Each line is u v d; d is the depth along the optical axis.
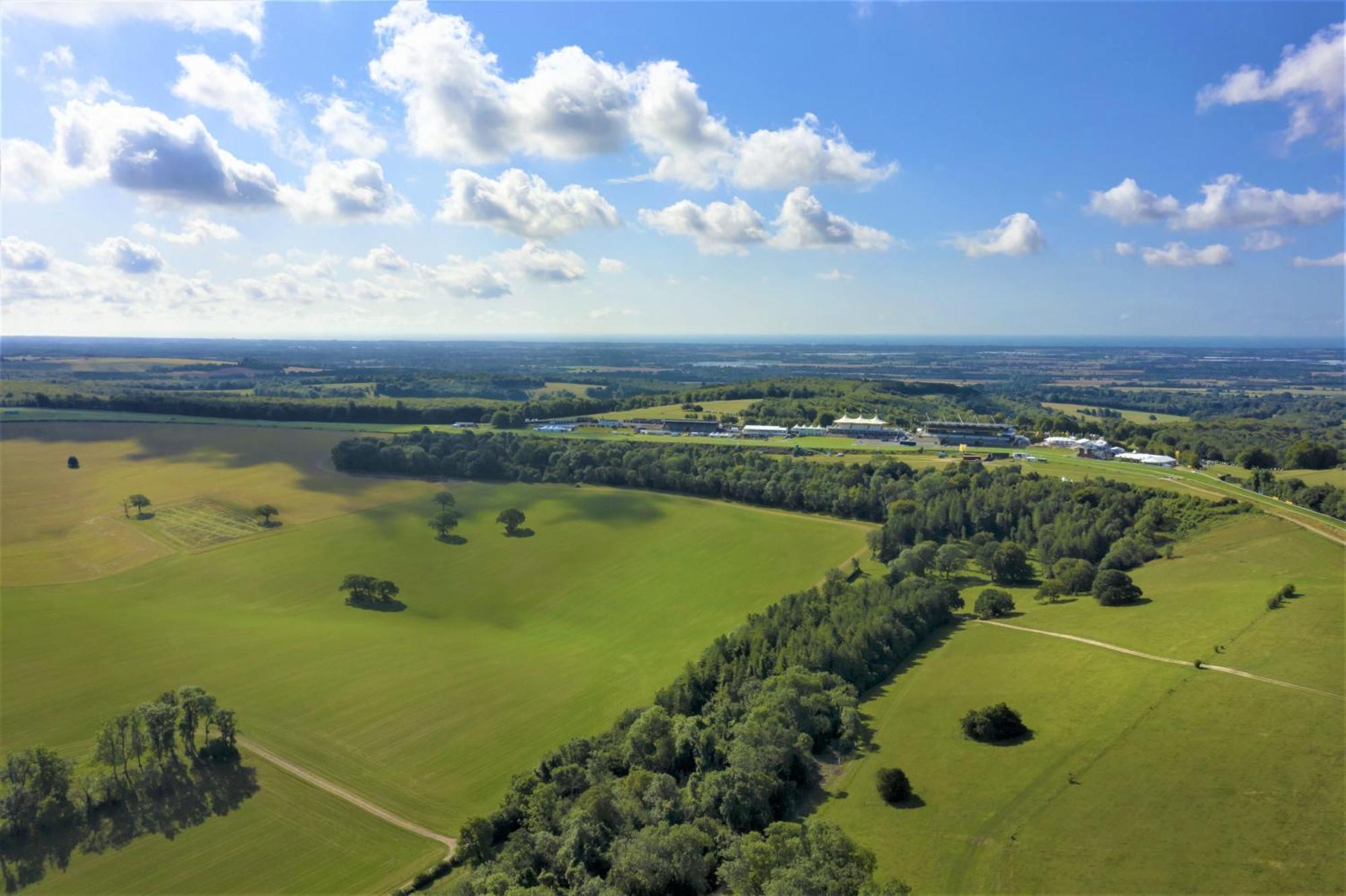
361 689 111.00
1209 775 70.69
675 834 66.62
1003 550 148.88
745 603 146.50
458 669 118.94
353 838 79.25
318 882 73.00
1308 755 70.88
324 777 89.75
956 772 78.19
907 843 67.50
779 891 55.62
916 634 117.81
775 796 75.38
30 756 78.50
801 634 107.69
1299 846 60.00
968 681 99.88
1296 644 93.75
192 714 90.56
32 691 106.88
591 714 105.25
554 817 76.44
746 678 100.69
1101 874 60.56
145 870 74.06
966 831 68.00
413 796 86.69
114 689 108.12
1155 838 63.66
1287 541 134.62
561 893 66.44
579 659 124.19
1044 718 86.25
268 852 76.88
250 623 134.12
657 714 89.94
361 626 135.62
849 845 62.47
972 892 60.47
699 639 131.50
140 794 83.94
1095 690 90.69
